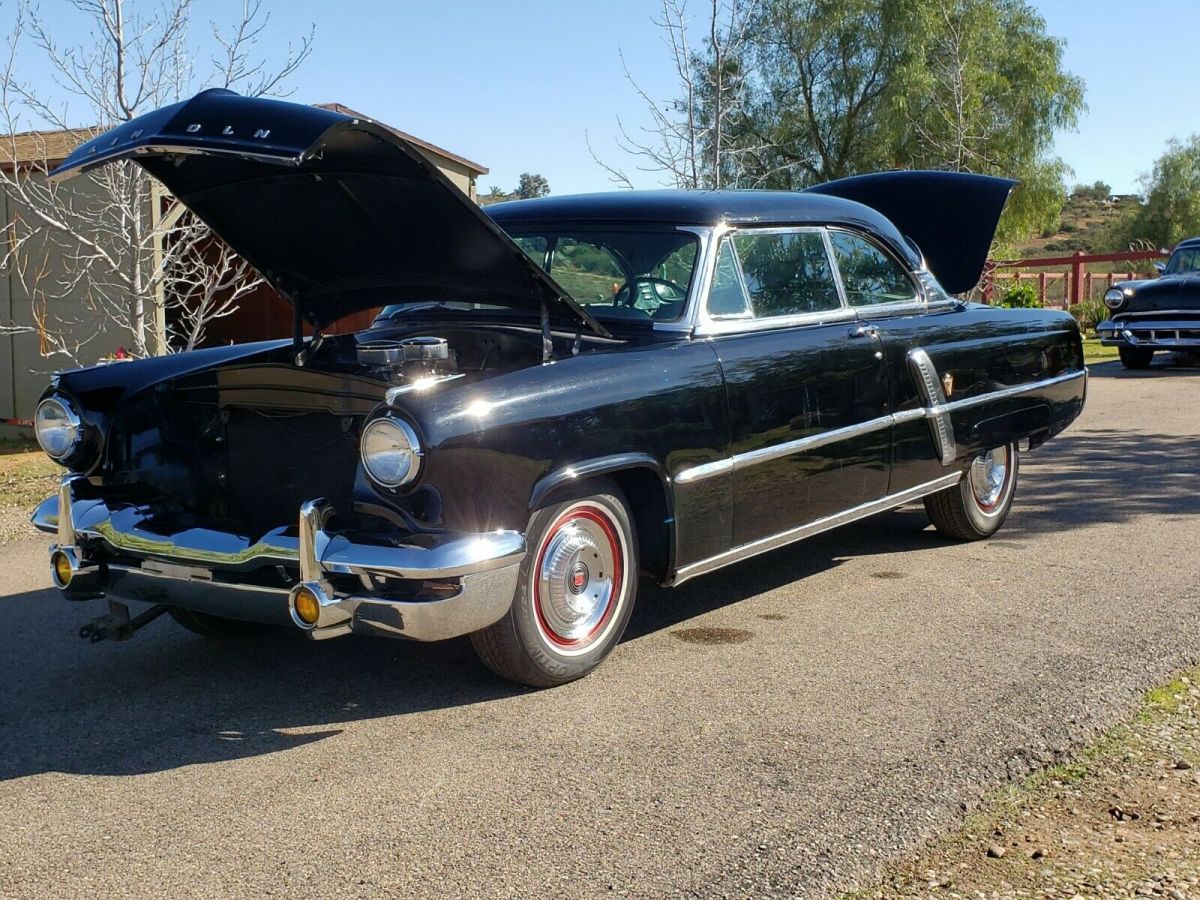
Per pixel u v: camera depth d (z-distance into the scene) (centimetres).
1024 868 294
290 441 420
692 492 444
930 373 559
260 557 378
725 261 480
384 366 416
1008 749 364
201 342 1400
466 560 364
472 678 438
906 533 671
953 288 707
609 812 327
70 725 399
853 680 430
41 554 651
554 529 410
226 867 299
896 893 283
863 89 2723
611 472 426
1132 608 515
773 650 466
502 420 378
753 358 469
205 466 448
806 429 493
